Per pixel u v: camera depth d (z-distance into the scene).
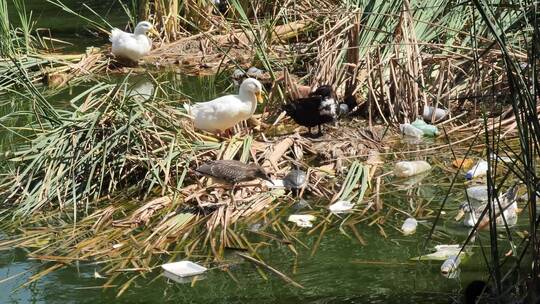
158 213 9.35
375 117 12.28
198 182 9.73
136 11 19.98
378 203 9.45
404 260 8.12
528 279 6.96
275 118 12.27
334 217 9.19
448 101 12.14
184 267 8.12
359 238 8.66
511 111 11.62
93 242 8.77
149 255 8.45
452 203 9.43
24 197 9.96
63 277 8.09
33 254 8.58
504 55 6.42
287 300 7.45
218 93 14.35
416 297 7.38
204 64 16.31
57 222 9.38
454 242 8.45
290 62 14.91
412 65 12.26
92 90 11.20
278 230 8.91
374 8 13.35
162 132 10.54
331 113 11.26
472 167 10.30
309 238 8.71
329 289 7.61
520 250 8.07
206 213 9.23
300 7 17.09
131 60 16.48
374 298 7.40
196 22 18.12
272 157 10.49
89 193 9.91
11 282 8.02
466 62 12.70
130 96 10.67
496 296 6.88
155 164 10.07
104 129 10.37
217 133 11.17
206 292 7.67
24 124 13.16
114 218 9.34
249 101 10.95
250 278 7.91
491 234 6.79
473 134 11.44
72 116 10.73
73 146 10.11
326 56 12.84
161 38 17.88
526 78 7.23
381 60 12.56
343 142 11.26
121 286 7.85
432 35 13.02
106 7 22.12
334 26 13.30
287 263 8.17
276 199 9.67
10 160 10.83
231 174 9.35
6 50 16.31
